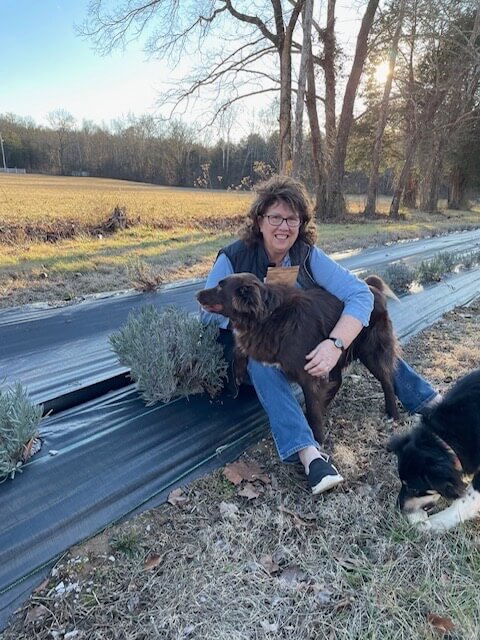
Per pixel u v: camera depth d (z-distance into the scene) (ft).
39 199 71.67
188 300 18.56
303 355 7.84
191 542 6.21
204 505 6.95
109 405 9.57
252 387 10.05
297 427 7.60
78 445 8.05
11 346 13.14
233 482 7.47
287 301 8.00
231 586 5.50
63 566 5.73
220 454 8.22
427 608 5.25
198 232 41.11
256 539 6.26
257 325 7.86
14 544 5.92
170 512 6.79
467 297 20.79
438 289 21.63
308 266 8.97
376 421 9.52
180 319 9.96
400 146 92.38
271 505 6.98
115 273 22.72
